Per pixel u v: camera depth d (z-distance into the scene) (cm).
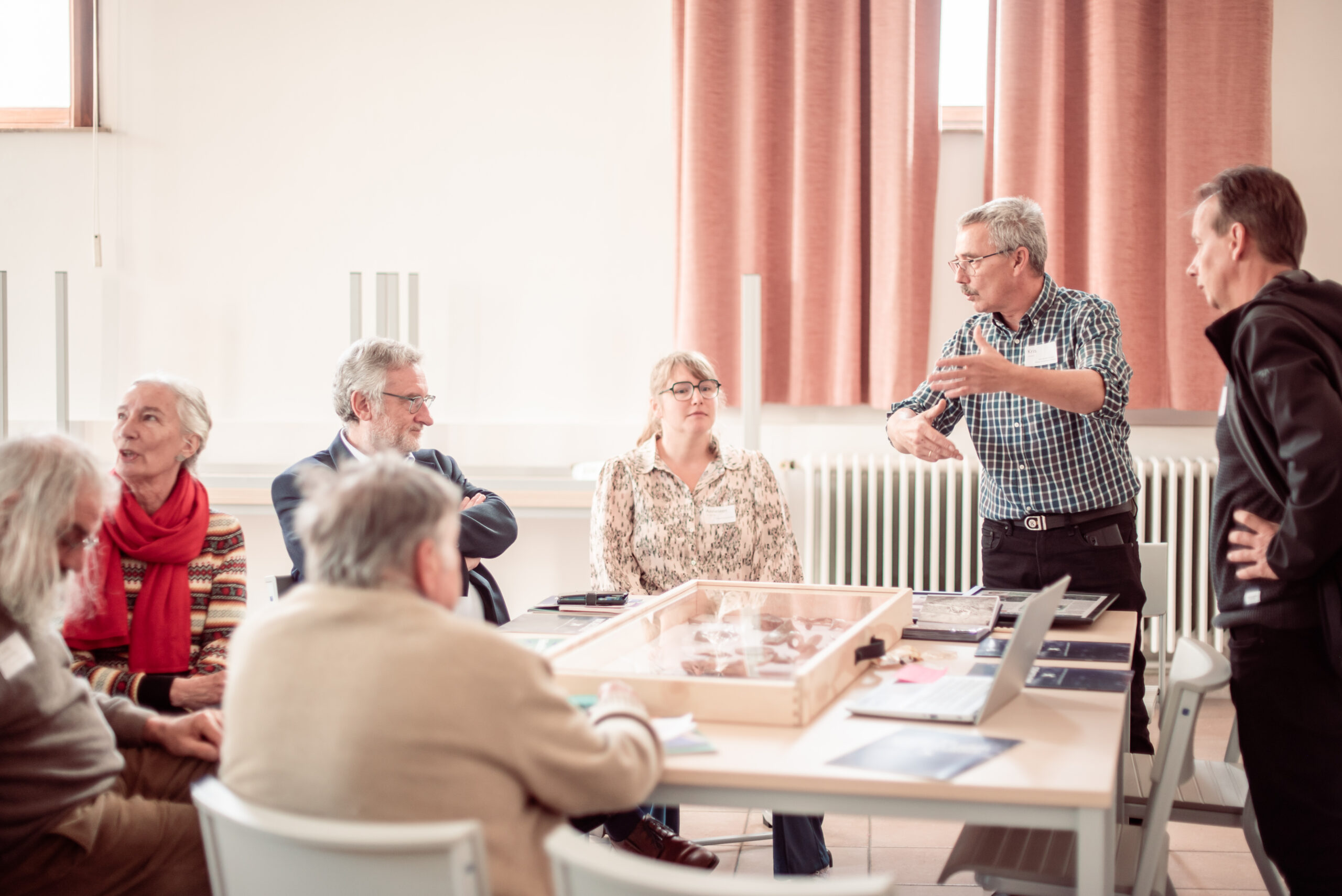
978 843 173
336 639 120
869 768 131
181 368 446
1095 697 162
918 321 417
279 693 121
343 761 116
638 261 438
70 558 157
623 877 99
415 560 126
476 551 261
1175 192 401
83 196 444
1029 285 257
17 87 449
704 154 412
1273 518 179
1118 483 251
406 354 270
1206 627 407
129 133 442
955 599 238
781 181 421
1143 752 251
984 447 265
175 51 441
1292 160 418
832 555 431
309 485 132
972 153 428
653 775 129
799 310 417
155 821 160
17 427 446
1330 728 174
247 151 442
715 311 417
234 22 440
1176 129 400
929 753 136
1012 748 138
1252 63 396
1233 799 203
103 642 210
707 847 278
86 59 440
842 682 169
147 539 215
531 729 120
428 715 116
